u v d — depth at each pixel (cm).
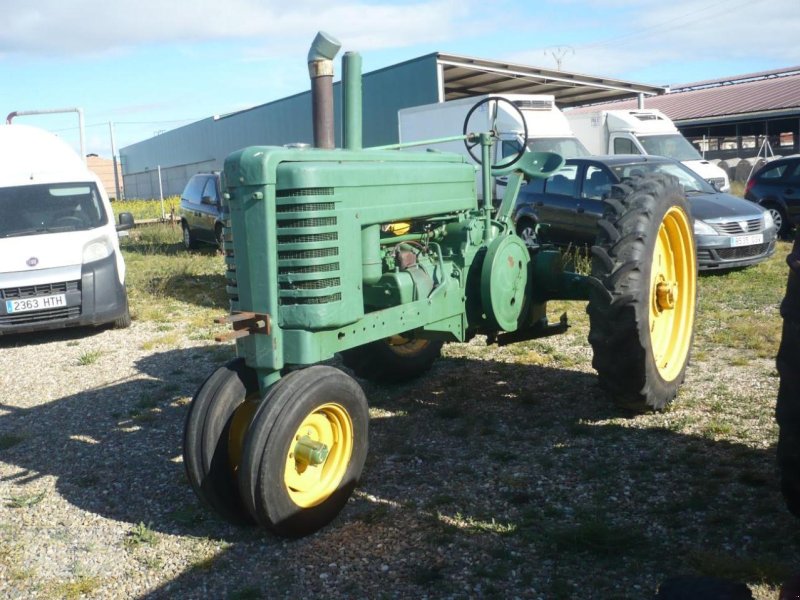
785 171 1369
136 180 5156
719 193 1066
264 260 364
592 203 1028
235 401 385
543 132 1502
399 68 2100
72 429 554
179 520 402
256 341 373
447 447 471
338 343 381
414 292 427
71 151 995
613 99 2838
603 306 444
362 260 397
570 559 336
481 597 314
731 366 595
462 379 600
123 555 370
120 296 880
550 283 509
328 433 384
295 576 341
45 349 820
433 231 462
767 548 333
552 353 655
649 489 396
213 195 1520
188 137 4041
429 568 338
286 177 358
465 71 2112
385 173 399
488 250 466
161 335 850
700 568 320
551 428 488
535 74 2227
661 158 1120
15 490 454
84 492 445
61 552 377
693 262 523
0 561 371
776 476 399
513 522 372
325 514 376
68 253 859
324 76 407
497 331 499
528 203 1120
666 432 468
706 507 372
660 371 486
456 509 390
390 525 379
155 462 482
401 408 543
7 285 830
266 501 347
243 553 365
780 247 1212
